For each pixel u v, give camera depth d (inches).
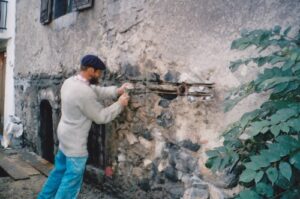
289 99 70.4
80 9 177.3
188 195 115.2
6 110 360.5
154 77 130.1
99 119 129.5
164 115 125.9
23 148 272.4
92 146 178.5
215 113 105.7
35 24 246.8
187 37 115.3
